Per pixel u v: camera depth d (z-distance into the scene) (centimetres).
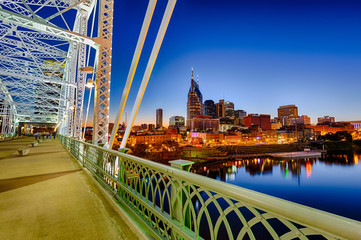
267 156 9900
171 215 212
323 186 6044
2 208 354
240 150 10781
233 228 2669
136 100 535
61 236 260
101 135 750
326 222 84
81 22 1367
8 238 256
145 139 10706
